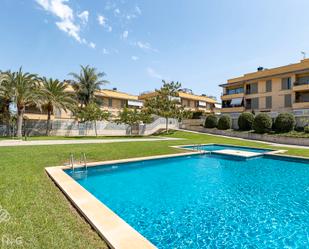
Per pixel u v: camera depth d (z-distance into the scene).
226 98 46.28
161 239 5.29
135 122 38.78
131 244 3.81
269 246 4.98
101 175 12.00
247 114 34.75
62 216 5.00
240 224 6.11
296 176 12.08
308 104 32.88
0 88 27.98
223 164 15.49
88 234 4.25
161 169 13.80
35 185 7.37
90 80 42.03
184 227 5.94
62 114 41.97
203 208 7.34
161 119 46.44
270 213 6.90
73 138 29.83
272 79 39.19
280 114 30.14
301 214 6.82
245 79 43.97
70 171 10.99
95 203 5.79
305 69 33.69
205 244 5.05
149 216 6.68
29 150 15.27
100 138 31.44
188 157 17.16
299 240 5.24
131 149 17.95
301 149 19.97
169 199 8.27
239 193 9.03
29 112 38.28
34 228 4.24
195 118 50.22
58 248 3.58
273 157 17.48
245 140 29.62
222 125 37.94
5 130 32.97
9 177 8.03
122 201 8.05
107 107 50.06
